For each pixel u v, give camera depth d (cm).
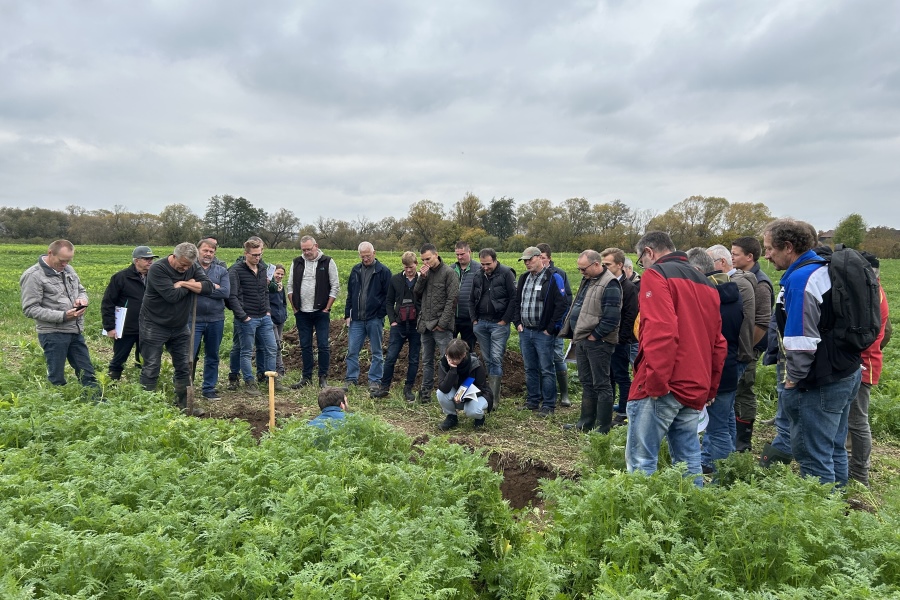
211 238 882
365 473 473
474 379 773
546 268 838
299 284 966
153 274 757
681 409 504
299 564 354
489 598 405
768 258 527
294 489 411
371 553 348
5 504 394
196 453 555
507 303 877
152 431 575
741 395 708
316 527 379
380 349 962
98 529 383
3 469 468
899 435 804
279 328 1055
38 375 841
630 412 518
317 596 305
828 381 482
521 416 840
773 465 543
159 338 780
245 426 633
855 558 370
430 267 880
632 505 424
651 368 477
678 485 444
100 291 2323
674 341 475
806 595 335
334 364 1117
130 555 339
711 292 502
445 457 530
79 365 805
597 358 733
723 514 421
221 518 419
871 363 586
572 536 418
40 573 333
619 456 573
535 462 650
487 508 456
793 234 501
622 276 809
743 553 382
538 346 845
